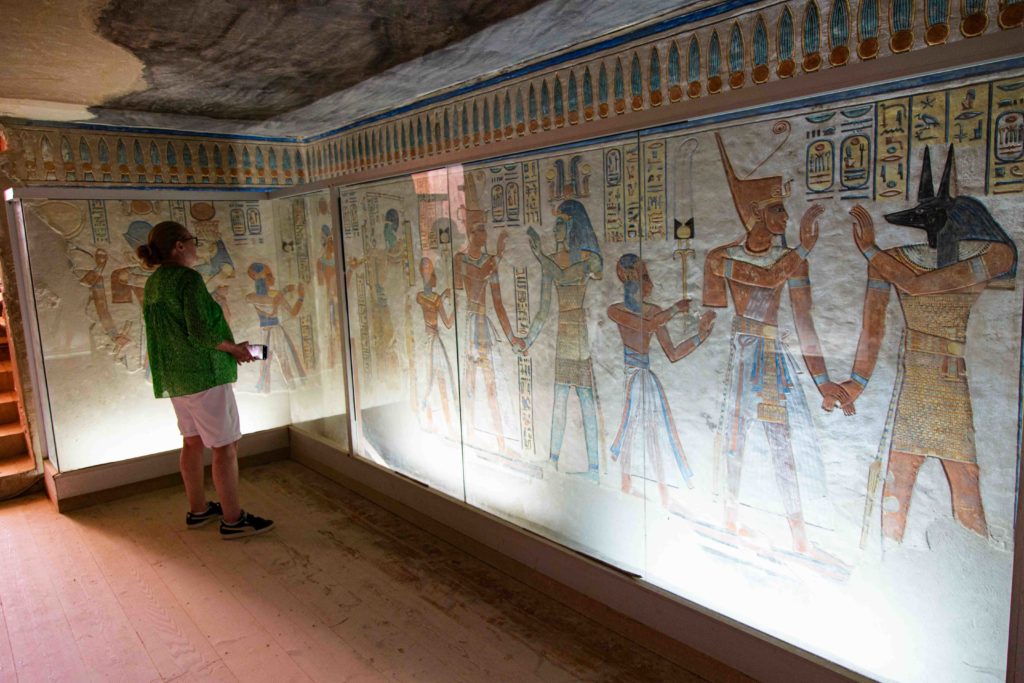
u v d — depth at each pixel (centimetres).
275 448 525
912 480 203
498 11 252
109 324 453
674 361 264
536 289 318
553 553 310
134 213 457
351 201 427
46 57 290
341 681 258
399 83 361
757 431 239
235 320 505
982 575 192
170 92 368
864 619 218
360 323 437
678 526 270
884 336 205
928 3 199
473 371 359
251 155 509
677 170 253
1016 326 179
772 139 224
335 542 377
